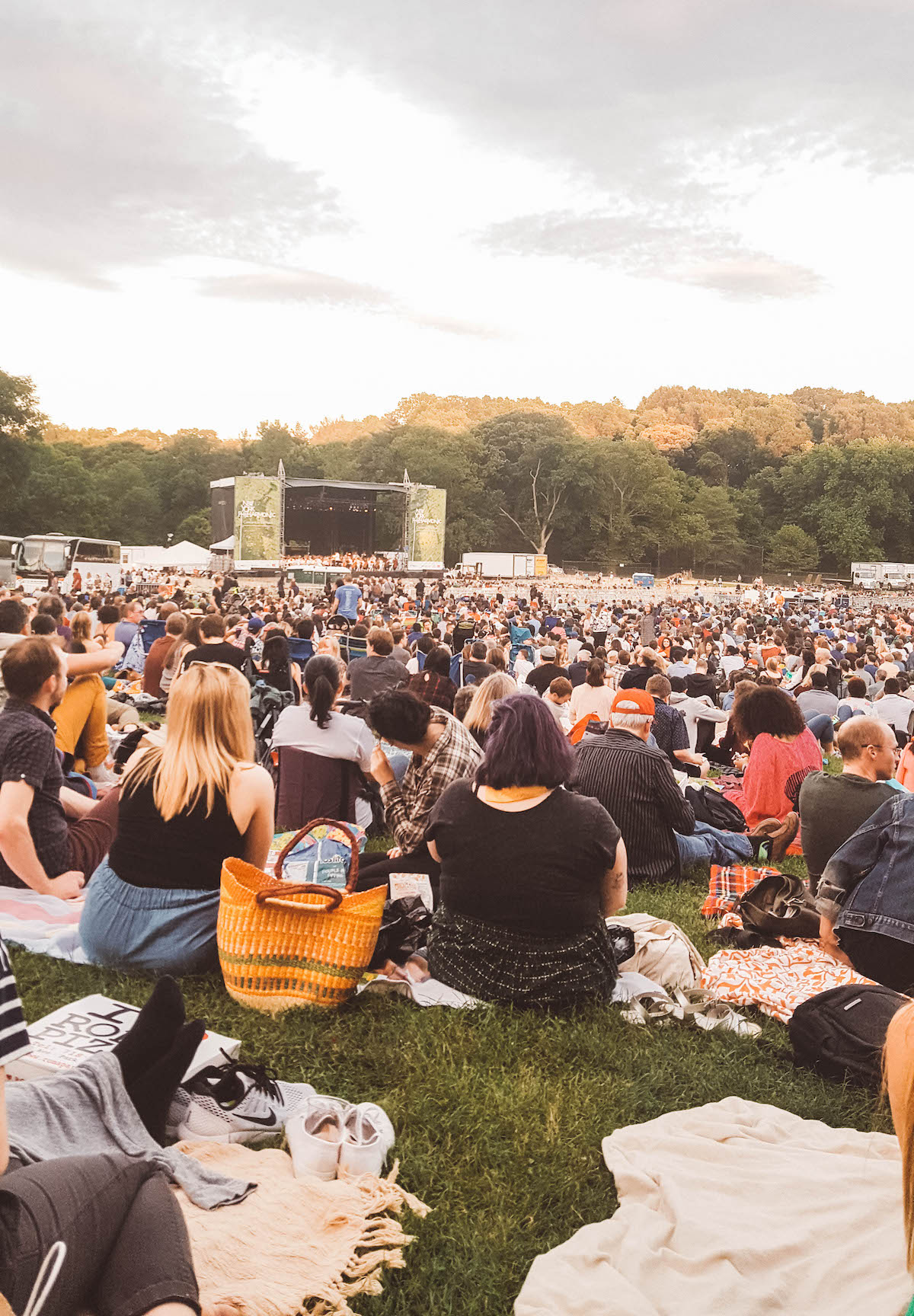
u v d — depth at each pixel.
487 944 4.39
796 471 128.75
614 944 4.86
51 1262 1.92
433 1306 2.71
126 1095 2.76
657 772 6.68
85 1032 3.50
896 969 4.24
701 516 117.94
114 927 4.55
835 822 5.50
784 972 4.88
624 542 117.00
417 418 146.38
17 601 8.91
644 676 11.79
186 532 109.38
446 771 5.36
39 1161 2.40
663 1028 4.42
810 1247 2.88
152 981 4.52
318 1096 3.51
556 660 13.31
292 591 45.84
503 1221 3.07
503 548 117.25
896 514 124.06
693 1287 2.75
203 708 4.60
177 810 4.55
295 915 4.26
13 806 4.91
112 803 5.84
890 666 16.05
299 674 11.41
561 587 82.38
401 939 4.74
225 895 4.30
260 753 8.77
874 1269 2.77
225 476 116.00
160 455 119.94
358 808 7.54
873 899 4.29
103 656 7.40
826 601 78.25
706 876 7.08
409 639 20.92
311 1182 2.99
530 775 4.34
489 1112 3.62
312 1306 2.56
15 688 5.11
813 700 12.05
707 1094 3.93
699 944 5.65
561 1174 3.29
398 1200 3.02
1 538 53.44
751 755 7.70
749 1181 3.18
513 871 4.32
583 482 111.62
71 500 97.62
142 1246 2.06
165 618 15.77
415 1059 3.96
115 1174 2.12
